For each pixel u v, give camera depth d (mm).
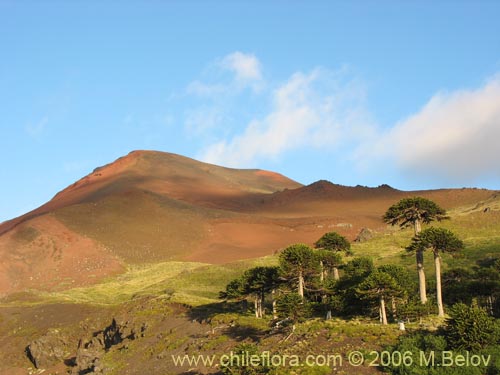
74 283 139875
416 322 51562
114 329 80375
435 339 44125
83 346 83688
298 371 43750
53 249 162625
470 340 42688
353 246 116562
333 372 43719
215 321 66625
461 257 83375
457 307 45969
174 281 109500
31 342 85625
